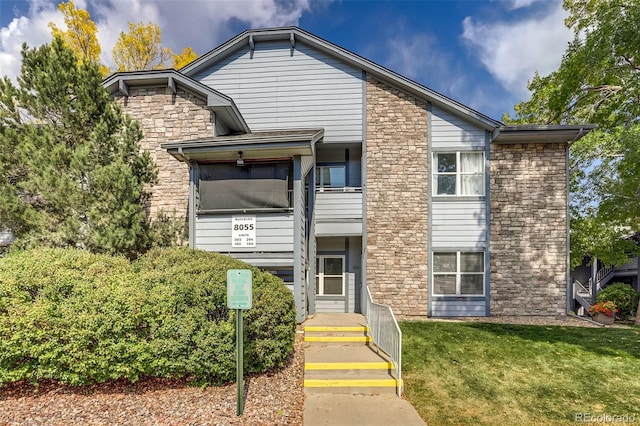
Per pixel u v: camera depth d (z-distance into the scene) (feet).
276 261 27.17
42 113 24.20
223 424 14.02
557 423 15.74
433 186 36.09
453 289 35.29
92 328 15.81
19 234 23.38
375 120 36.24
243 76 37.24
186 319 16.62
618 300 40.63
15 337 15.24
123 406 15.11
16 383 16.83
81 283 16.52
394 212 35.78
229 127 34.96
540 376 19.97
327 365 19.67
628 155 34.01
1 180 23.04
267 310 18.62
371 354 21.83
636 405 17.13
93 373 16.01
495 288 35.06
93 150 24.23
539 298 34.78
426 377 19.76
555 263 34.88
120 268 18.29
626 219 37.88
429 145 35.99
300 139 25.61
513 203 35.47
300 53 36.94
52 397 15.76
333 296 37.47
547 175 35.42
